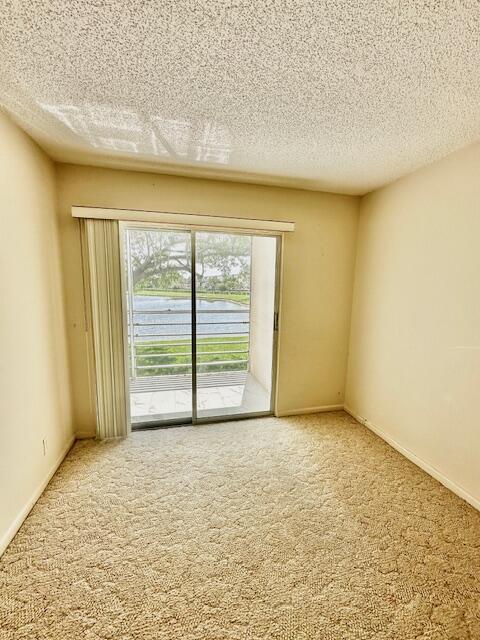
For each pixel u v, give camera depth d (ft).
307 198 9.42
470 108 5.05
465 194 6.36
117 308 8.25
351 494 6.54
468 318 6.32
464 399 6.42
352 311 10.43
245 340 13.06
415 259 7.70
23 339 5.78
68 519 5.71
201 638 3.83
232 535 5.42
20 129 5.78
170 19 3.36
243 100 4.94
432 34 3.51
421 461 7.53
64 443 7.78
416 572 4.75
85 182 7.72
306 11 3.25
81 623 3.96
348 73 4.25
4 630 3.87
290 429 9.43
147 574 4.65
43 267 6.73
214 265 11.54
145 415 10.09
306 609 4.18
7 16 3.32
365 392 9.74
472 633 3.92
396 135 5.98
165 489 6.61
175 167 7.72
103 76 4.37
